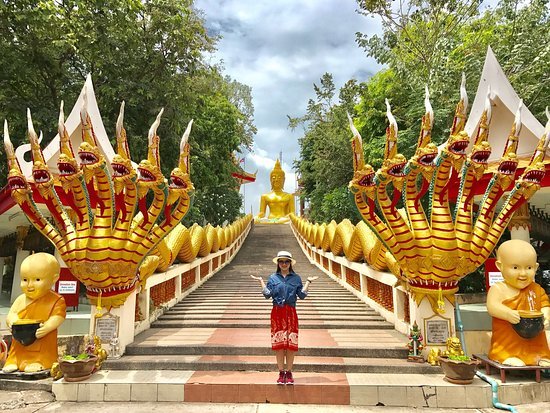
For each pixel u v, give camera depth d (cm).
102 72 1516
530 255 625
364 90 1988
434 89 1216
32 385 629
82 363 604
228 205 3272
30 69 1323
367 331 853
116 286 691
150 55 1558
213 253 1623
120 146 644
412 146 1265
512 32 1255
